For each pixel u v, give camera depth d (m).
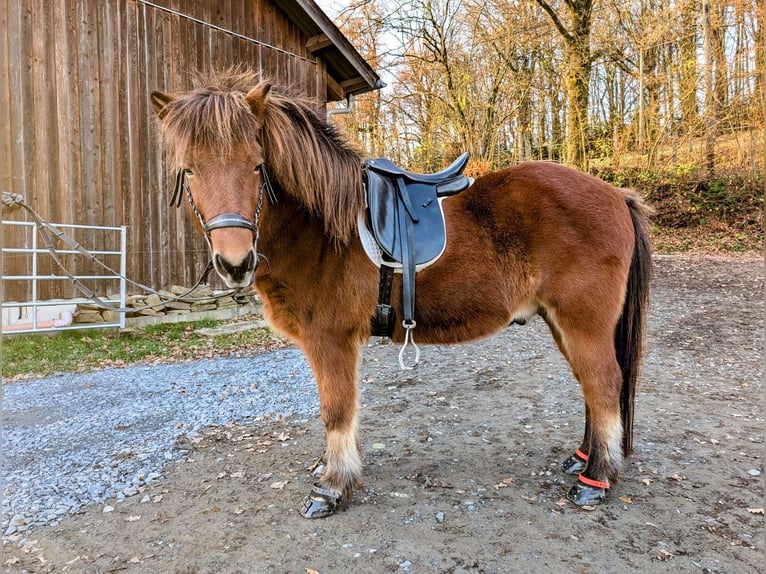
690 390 3.99
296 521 2.14
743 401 3.71
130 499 2.37
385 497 2.35
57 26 5.92
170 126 1.85
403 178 2.35
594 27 14.25
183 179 2.09
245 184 1.82
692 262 10.30
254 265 1.83
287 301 2.22
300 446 3.00
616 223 2.31
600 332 2.25
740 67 12.38
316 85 8.91
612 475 2.27
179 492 2.43
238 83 2.19
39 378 4.62
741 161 12.50
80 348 5.56
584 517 2.15
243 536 2.03
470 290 2.23
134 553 1.93
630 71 14.79
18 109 5.69
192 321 7.11
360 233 2.17
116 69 6.41
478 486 2.45
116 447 3.00
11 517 2.20
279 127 2.02
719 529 2.04
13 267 5.74
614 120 15.38
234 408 3.74
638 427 3.20
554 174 2.38
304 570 1.80
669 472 2.57
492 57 15.29
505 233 2.26
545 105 15.99
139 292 6.73
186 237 7.15
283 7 8.23
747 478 2.49
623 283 2.31
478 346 5.85
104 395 4.09
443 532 2.04
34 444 3.05
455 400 3.87
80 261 6.20
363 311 2.18
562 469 2.62
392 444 3.01
